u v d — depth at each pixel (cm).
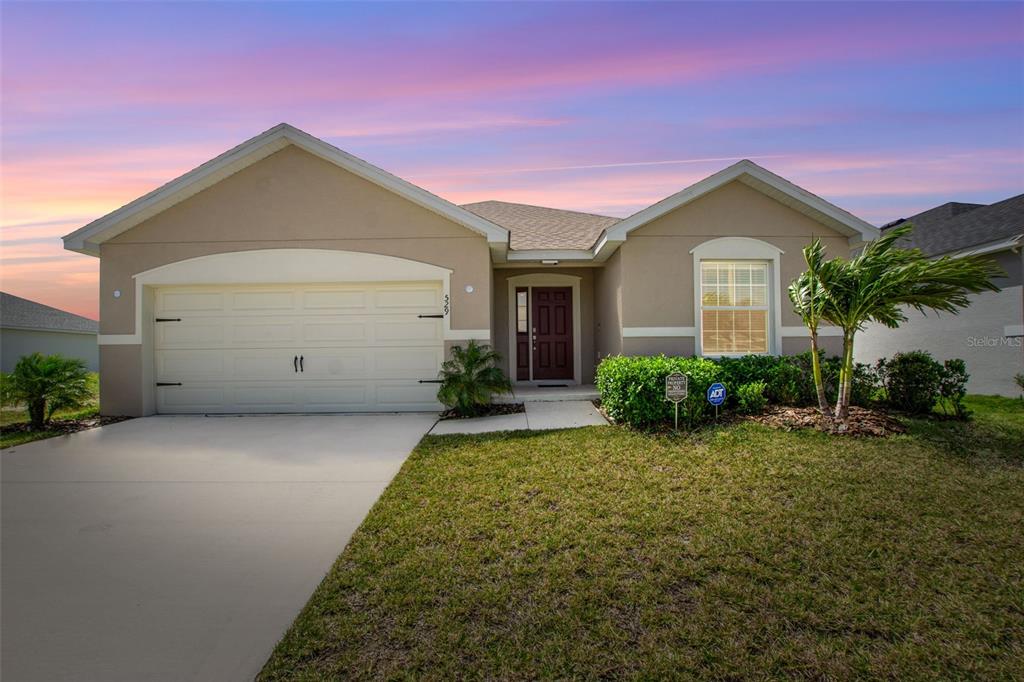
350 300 938
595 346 1198
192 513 441
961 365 714
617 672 232
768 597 289
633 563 330
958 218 1430
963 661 238
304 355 938
